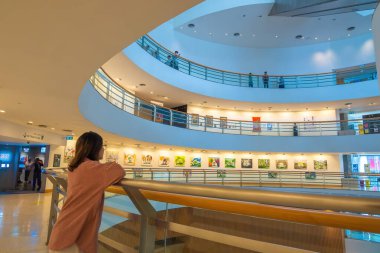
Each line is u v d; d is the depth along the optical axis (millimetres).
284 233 1042
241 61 19188
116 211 1800
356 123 16375
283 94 17594
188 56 17547
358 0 12453
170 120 13898
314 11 13617
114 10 3047
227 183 14516
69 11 3043
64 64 4383
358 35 18062
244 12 15125
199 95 16141
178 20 16703
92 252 1342
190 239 1294
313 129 17250
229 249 1141
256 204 927
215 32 17391
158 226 1379
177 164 16141
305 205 768
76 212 1362
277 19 15828
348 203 702
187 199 1161
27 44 3766
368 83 16203
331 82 17672
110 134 10188
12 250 3727
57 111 7402
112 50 3920
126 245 1716
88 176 1386
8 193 11062
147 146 14406
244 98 17297
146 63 12961
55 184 3998
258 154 17953
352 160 17922
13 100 6477
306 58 19109
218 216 1281
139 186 1274
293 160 17750
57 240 1342
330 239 938
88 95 7473
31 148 13992
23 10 3010
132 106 12133
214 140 15648
